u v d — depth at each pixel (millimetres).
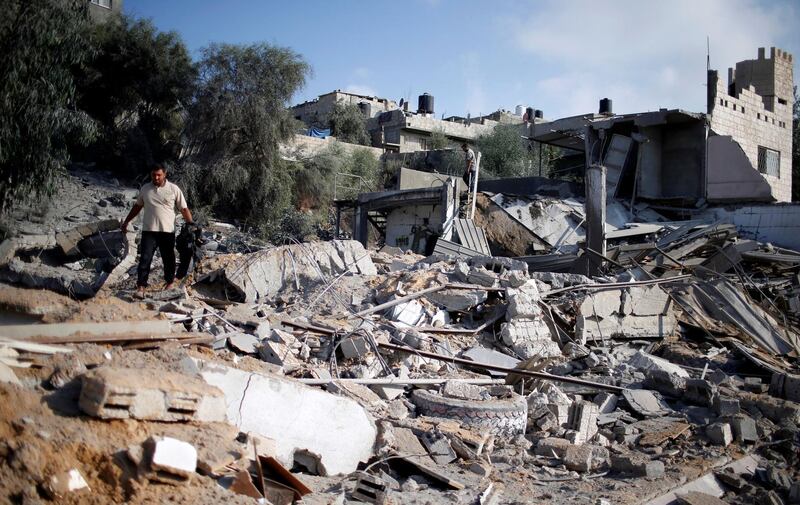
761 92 30141
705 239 20859
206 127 31328
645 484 6625
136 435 4094
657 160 26609
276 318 9641
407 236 25312
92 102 30812
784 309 16672
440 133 49000
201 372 5109
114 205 26000
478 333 11219
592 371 11195
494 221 23906
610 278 14945
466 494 5805
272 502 4520
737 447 8250
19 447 3604
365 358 8797
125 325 5527
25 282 9977
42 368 4426
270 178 31328
